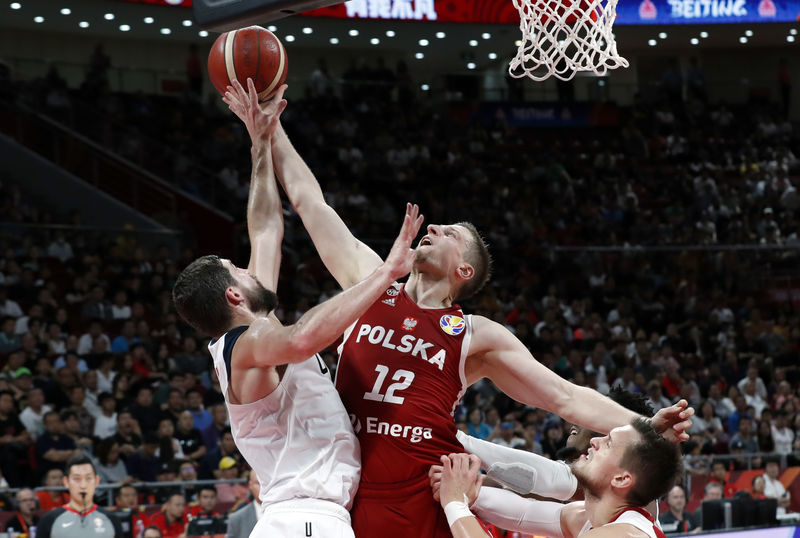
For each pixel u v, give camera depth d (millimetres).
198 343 17969
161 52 30312
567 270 24391
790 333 23172
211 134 27172
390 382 4250
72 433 13062
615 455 4172
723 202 29359
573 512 4691
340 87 30172
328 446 4062
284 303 21562
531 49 5520
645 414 5164
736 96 33812
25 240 20281
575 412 4359
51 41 28859
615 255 24734
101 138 25109
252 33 4898
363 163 27609
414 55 32344
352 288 3670
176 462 12805
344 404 4320
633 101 32969
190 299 4227
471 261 4582
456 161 28750
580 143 31250
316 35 29891
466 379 4480
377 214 25531
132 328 17422
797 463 14664
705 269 24922
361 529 4148
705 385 19375
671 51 33625
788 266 24766
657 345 21406
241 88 4875
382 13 27078
